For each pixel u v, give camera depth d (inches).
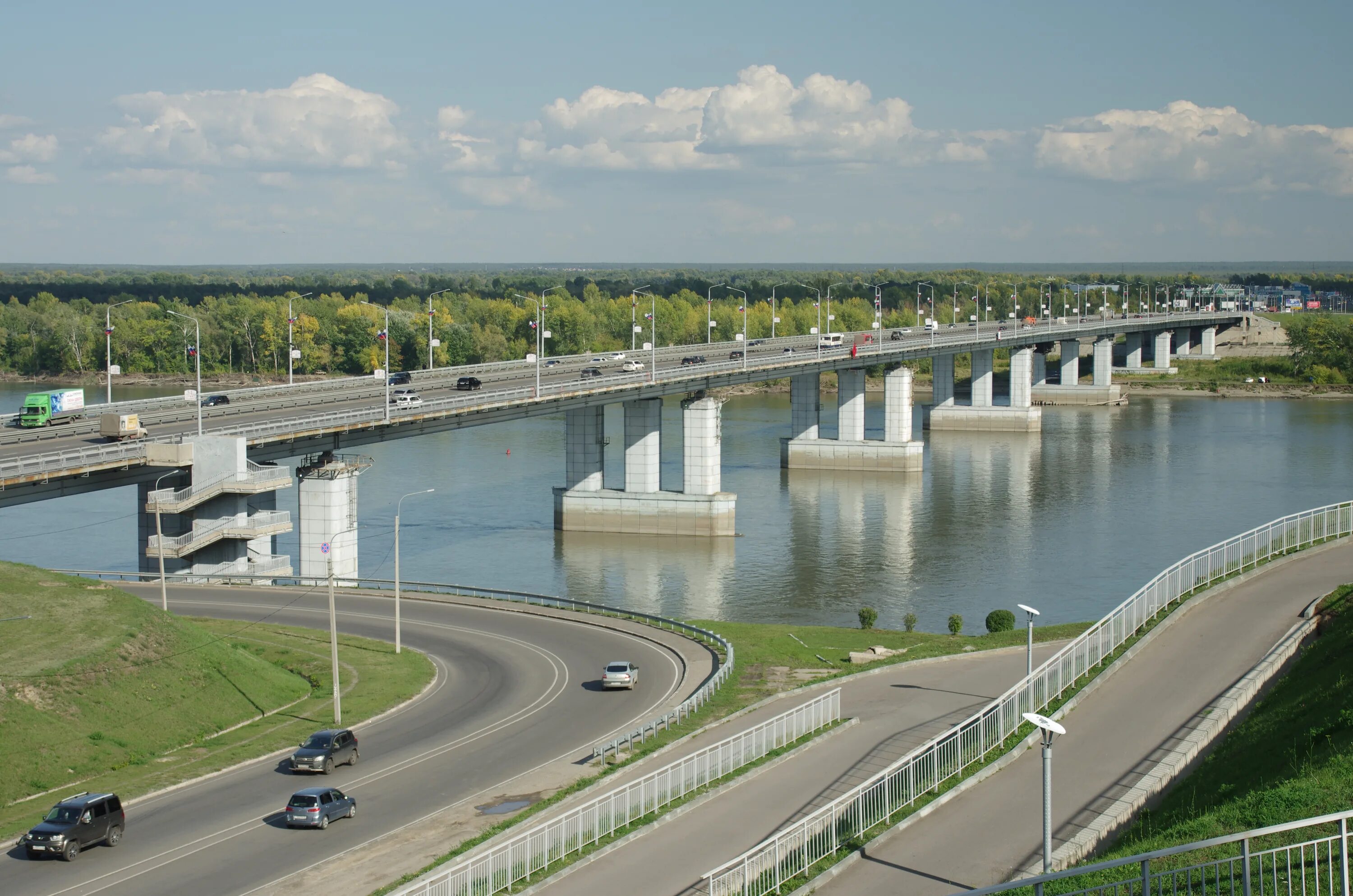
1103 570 4623.5
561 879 1712.6
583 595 4394.7
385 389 4879.4
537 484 6688.0
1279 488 6402.6
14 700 2397.9
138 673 2642.7
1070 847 1679.4
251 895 1779.0
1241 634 2465.6
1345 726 1718.8
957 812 1825.8
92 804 1967.3
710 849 1796.3
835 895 1588.3
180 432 4360.2
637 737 2412.6
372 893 1756.9
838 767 2112.5
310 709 2741.1
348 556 4379.9
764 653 3112.7
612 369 7194.9
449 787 2226.9
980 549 5078.7
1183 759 1945.1
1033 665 2753.4
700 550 5255.9
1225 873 1352.1
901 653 2977.4
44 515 5679.1
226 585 3981.3
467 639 3346.5
